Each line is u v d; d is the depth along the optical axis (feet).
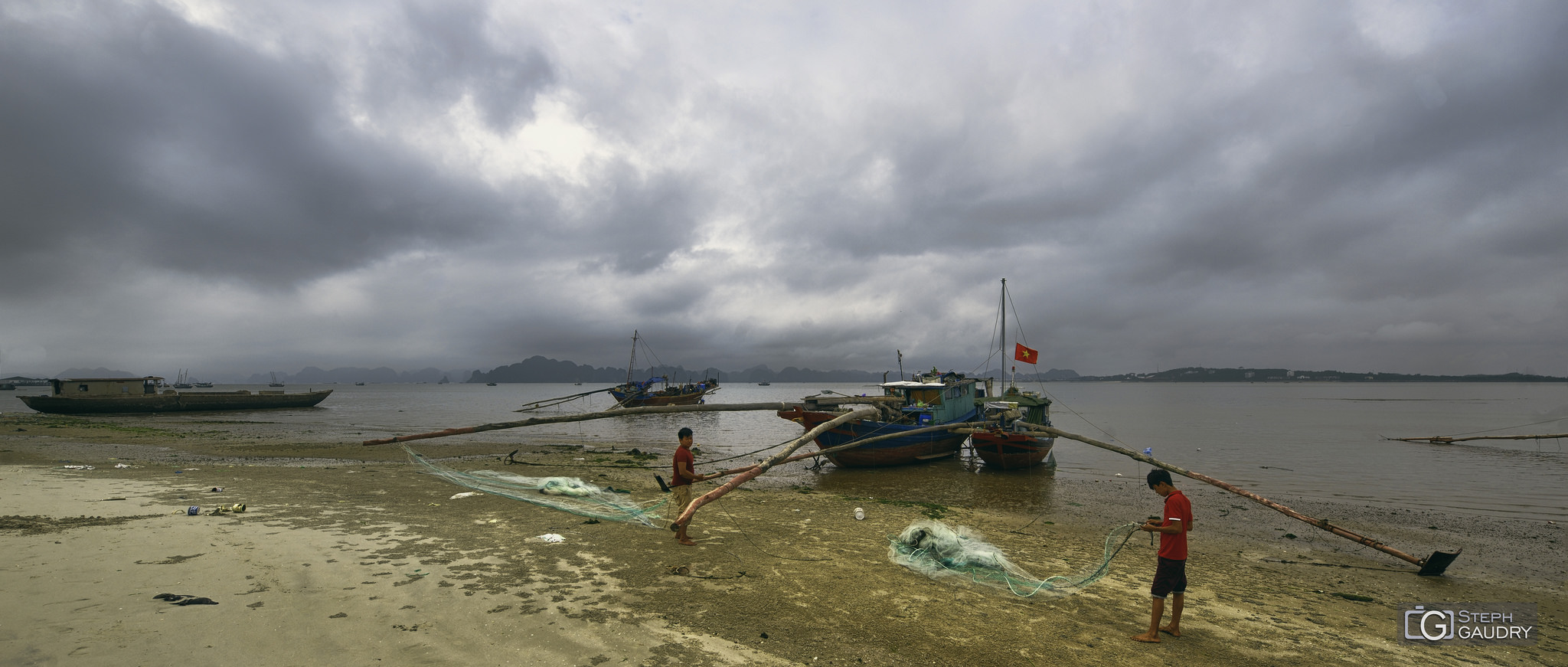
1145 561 36.19
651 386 208.13
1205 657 22.18
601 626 21.35
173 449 84.02
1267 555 41.24
